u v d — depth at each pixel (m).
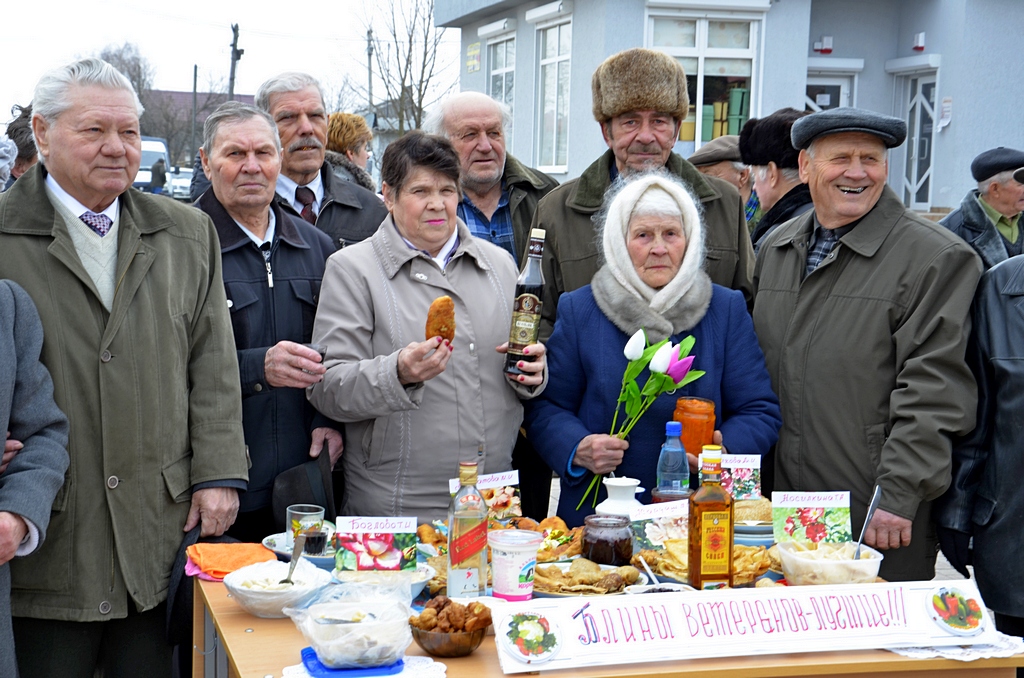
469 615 2.01
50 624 2.56
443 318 2.58
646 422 2.87
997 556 2.78
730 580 2.29
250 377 2.89
